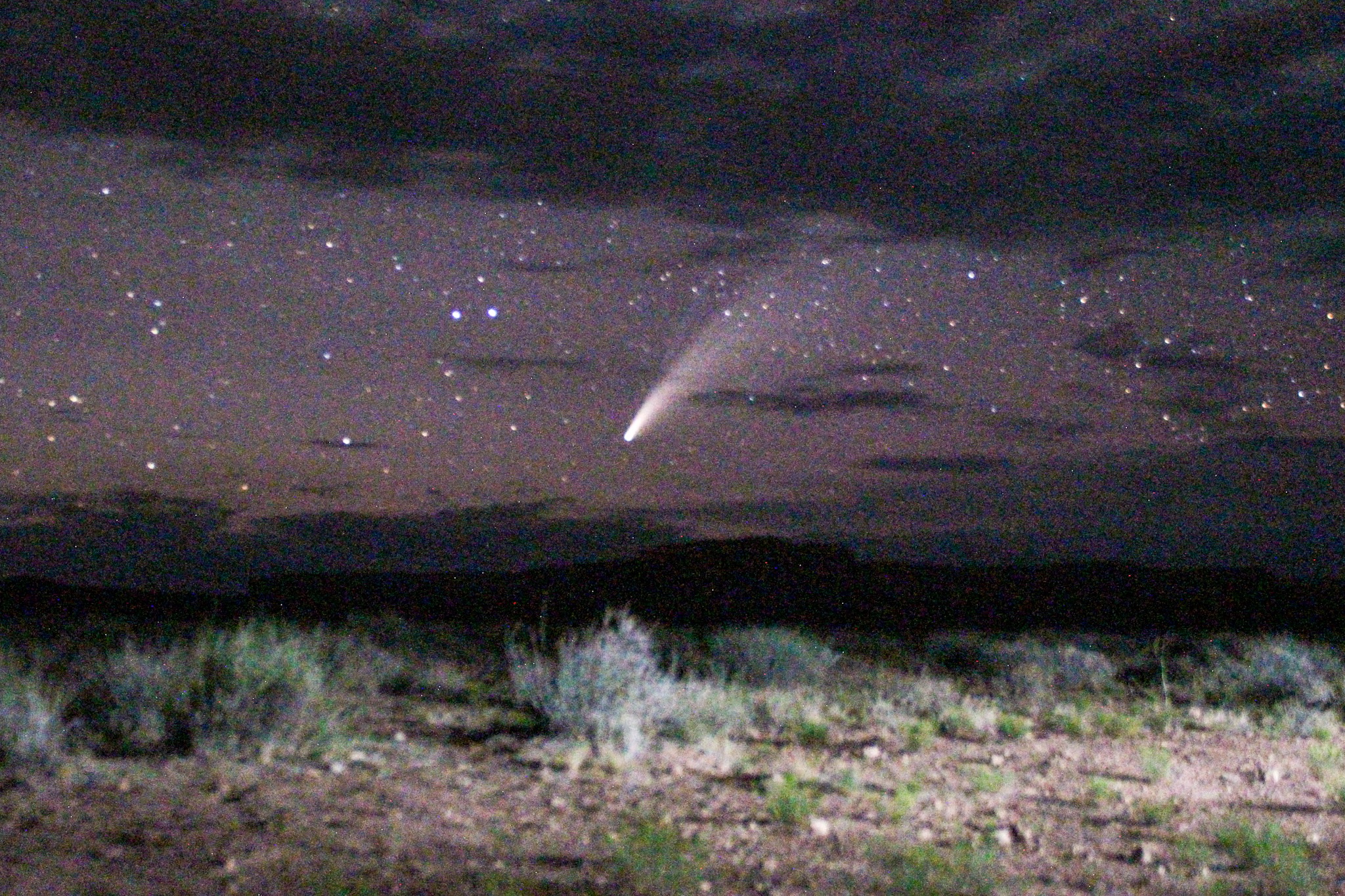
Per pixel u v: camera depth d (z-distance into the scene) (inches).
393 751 340.5
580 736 372.2
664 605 1384.1
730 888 228.1
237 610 1019.3
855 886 235.1
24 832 230.7
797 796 304.8
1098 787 349.4
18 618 850.8
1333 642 1007.0
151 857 220.2
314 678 369.1
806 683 565.3
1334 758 426.9
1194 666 707.4
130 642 396.8
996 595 1542.8
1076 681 644.1
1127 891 248.8
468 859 235.3
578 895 216.2
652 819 280.4
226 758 309.7
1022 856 272.2
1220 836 296.5
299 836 241.9
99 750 309.1
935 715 491.2
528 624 993.5
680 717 396.8
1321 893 252.1
